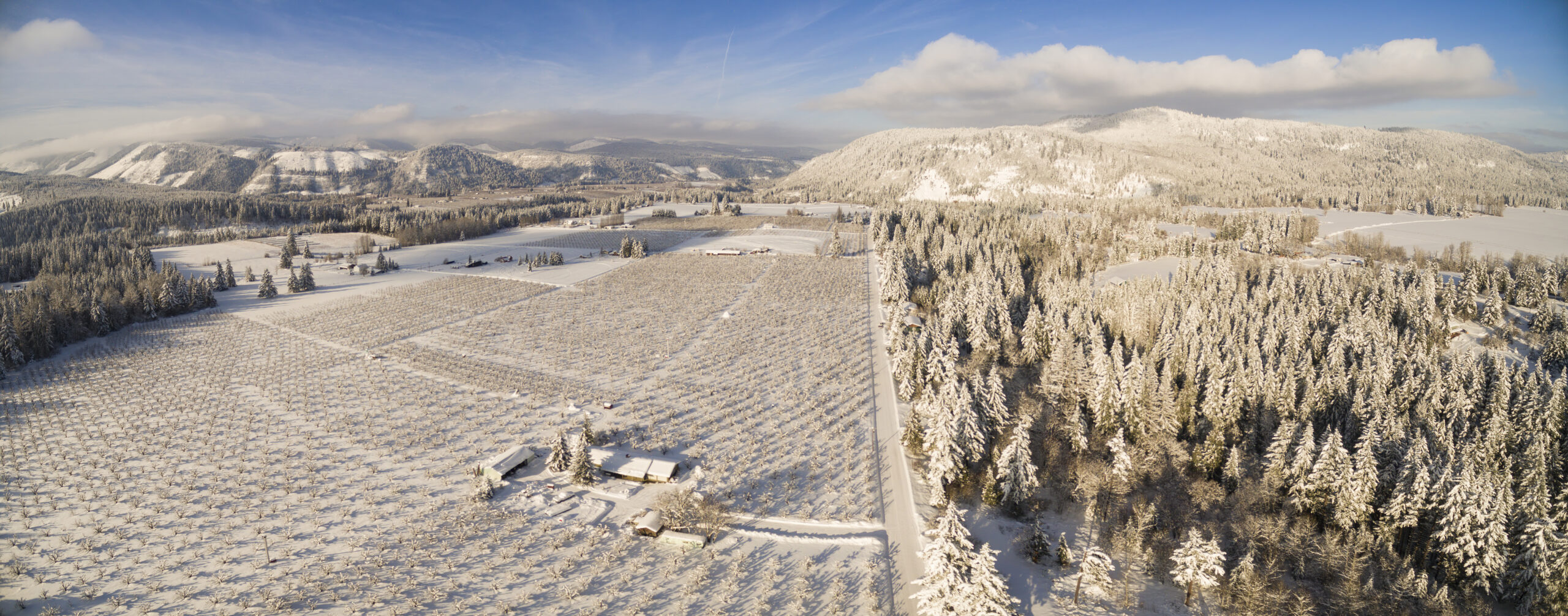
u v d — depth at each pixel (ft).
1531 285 433.07
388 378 336.29
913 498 225.97
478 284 594.24
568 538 198.70
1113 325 402.31
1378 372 284.82
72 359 376.68
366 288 576.61
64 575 178.81
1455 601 168.35
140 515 208.44
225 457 247.70
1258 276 517.14
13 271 599.57
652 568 187.21
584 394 318.24
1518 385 277.64
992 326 388.78
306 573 180.34
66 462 242.99
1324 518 205.98
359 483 229.45
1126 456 229.04
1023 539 199.11
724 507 212.64
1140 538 188.96
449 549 192.95
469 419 287.07
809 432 276.62
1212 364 288.10
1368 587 165.48
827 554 195.21
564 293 555.28
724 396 317.01
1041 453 253.85
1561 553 166.61
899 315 393.91
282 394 312.71
